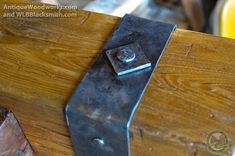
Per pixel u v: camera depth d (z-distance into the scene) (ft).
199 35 1.13
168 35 1.13
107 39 1.16
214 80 0.99
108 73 1.03
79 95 0.99
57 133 1.14
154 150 0.96
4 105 1.12
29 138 1.26
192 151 0.89
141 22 1.19
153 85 0.99
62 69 1.08
